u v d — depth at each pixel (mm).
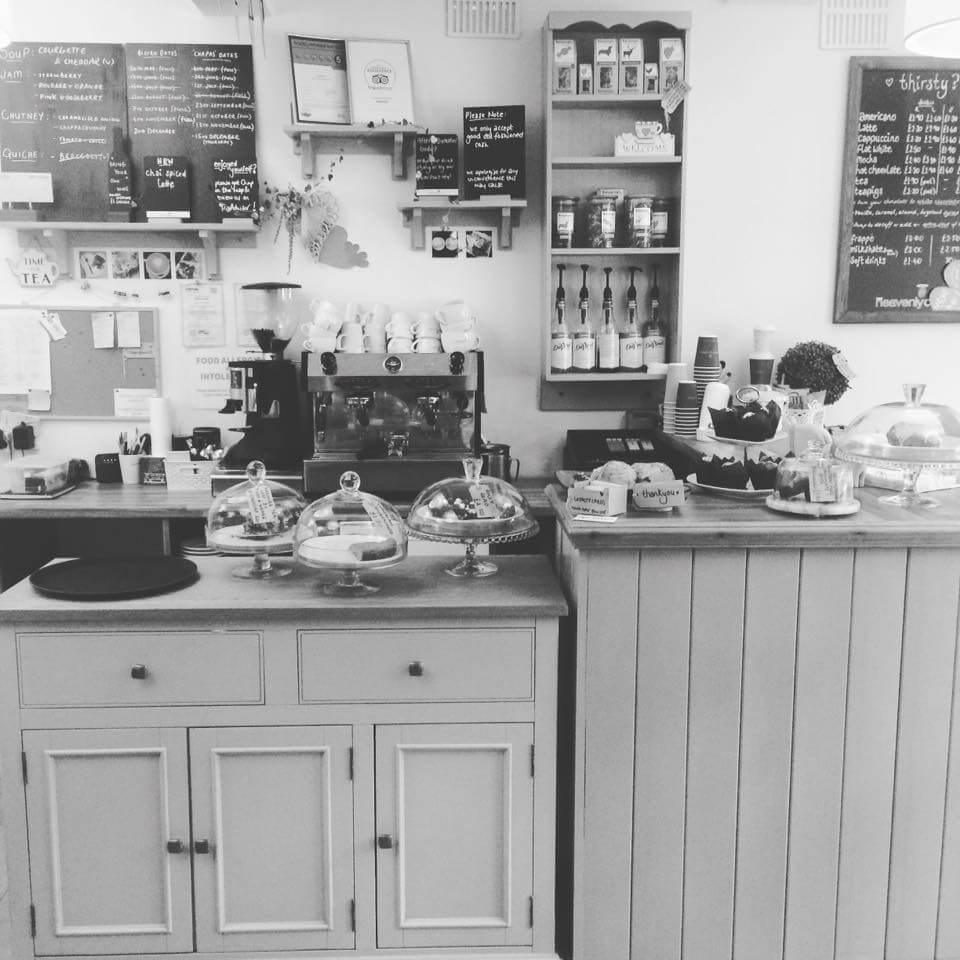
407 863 2271
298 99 3727
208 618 2174
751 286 4031
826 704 2273
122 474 3887
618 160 3740
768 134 3949
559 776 2498
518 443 4078
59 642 2172
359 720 2221
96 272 3932
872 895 2336
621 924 2326
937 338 4074
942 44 2162
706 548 2207
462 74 3871
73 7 3791
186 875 2248
